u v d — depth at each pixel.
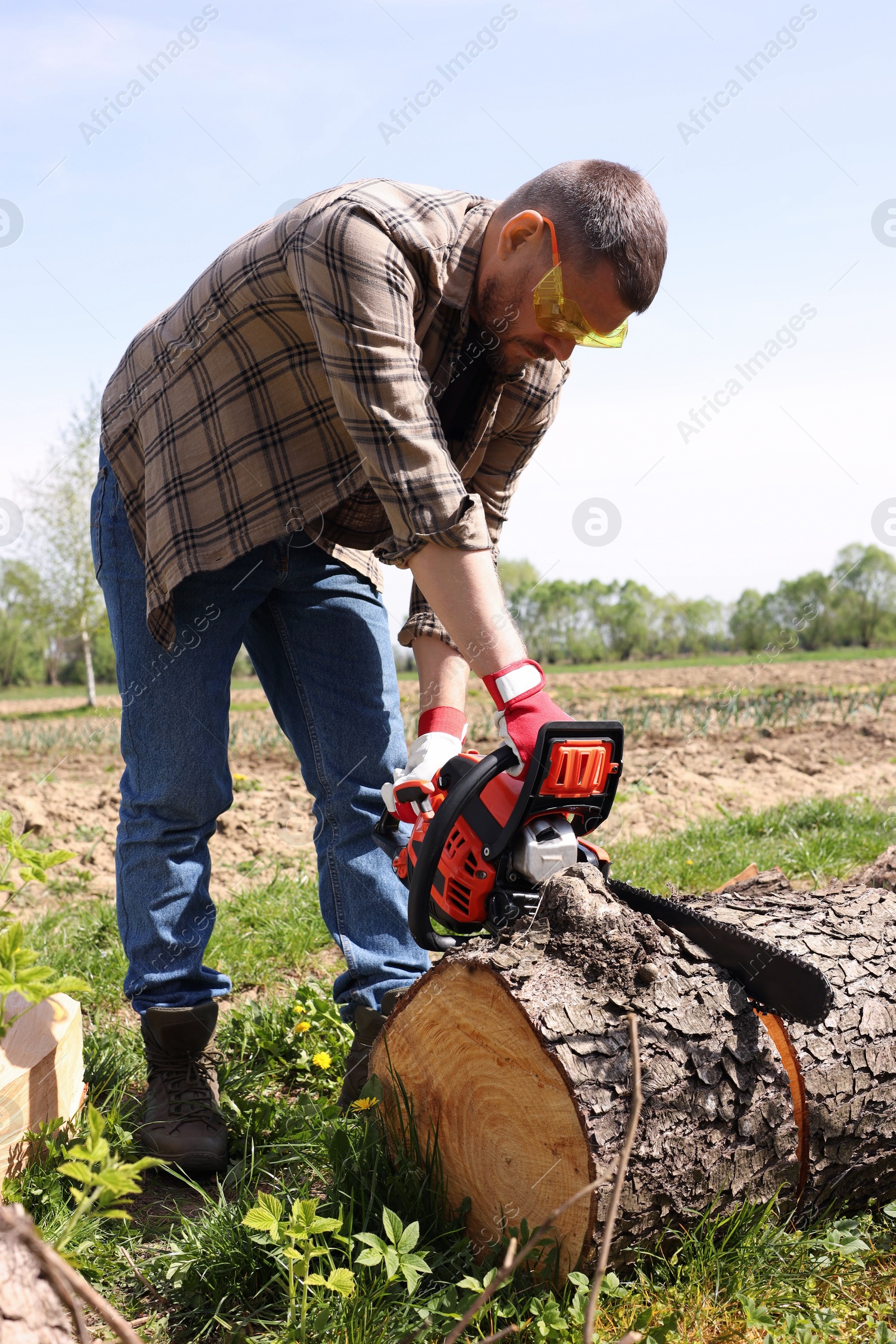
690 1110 1.60
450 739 2.03
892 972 1.96
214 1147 2.05
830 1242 1.72
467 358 1.96
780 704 10.61
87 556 16.16
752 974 1.70
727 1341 1.54
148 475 2.08
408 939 2.37
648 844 4.62
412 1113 1.80
